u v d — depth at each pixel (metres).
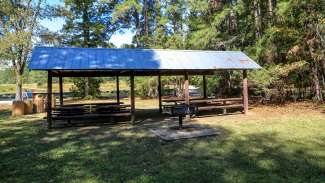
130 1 29.78
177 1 29.23
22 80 22.52
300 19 17.48
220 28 24.09
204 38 21.94
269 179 5.32
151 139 9.31
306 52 17.73
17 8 21.66
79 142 9.12
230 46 22.58
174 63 13.60
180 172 5.88
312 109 15.60
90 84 30.89
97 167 6.38
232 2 23.39
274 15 20.14
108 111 13.16
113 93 39.66
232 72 20.89
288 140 8.46
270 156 6.83
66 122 13.64
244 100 15.13
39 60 11.80
